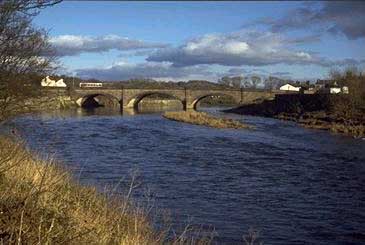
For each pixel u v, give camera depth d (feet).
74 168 64.95
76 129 181.47
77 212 30.48
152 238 34.35
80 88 381.60
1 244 21.35
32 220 24.44
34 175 32.78
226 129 203.00
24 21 50.03
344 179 81.97
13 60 53.42
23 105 58.34
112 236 29.45
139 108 459.73
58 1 36.35
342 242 45.39
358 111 253.85
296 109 310.24
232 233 46.11
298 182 78.13
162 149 123.13
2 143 38.37
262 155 115.44
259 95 411.13
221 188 70.23
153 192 62.95
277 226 50.19
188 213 52.60
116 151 114.52
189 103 408.46
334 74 386.93
